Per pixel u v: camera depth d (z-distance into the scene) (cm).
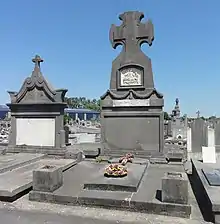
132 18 1271
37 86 1338
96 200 638
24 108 1355
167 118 3859
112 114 1248
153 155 1183
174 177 617
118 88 1251
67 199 655
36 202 671
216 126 1377
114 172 790
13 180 786
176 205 588
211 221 559
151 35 1244
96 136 2425
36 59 1352
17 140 1366
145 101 1207
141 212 607
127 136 1230
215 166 906
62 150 1280
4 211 609
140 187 732
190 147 1305
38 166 1011
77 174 915
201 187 730
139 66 1230
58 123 1305
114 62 1272
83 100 11000
